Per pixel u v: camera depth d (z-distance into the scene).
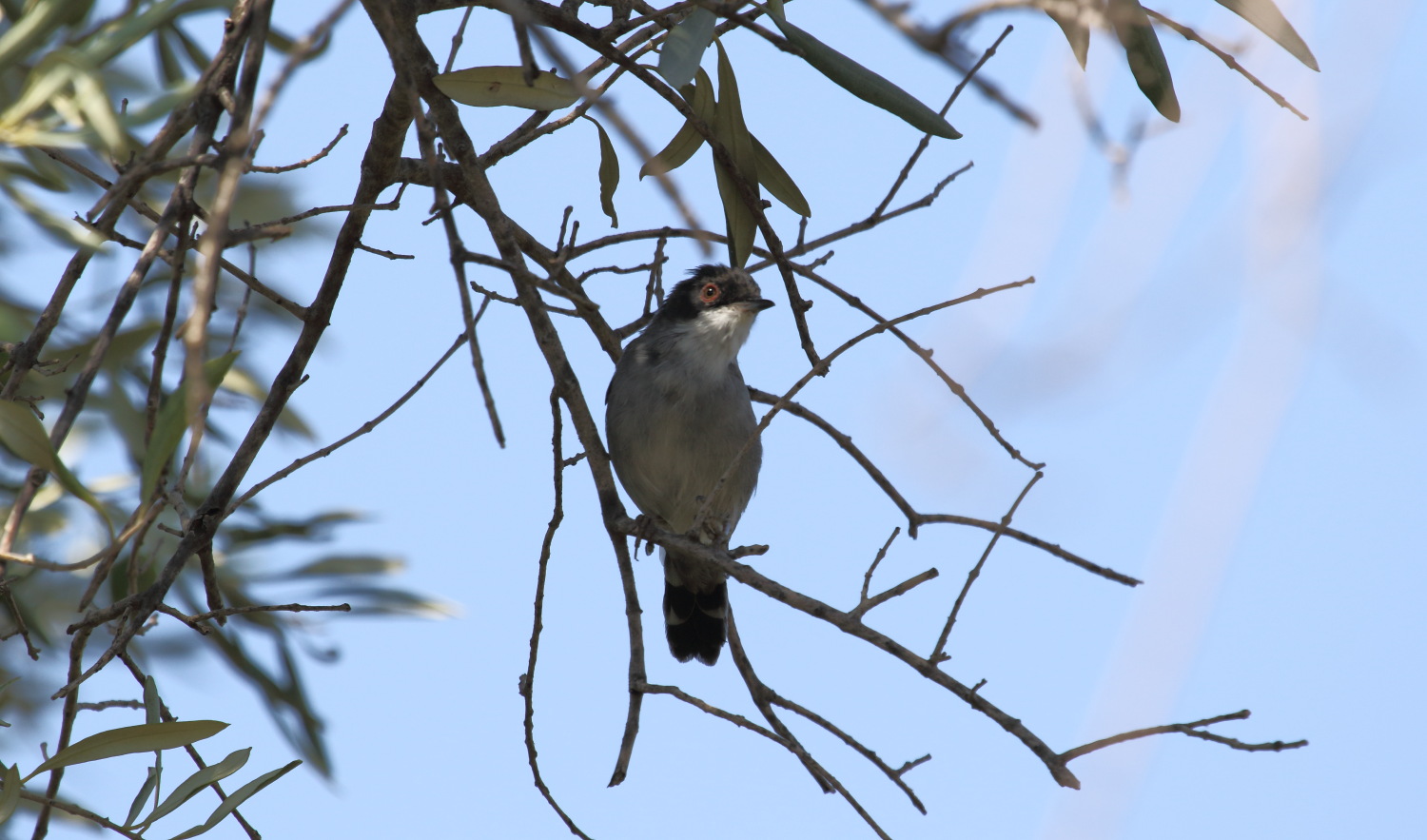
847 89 7.03
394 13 6.64
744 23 6.52
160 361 5.93
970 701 5.80
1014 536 6.09
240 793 6.25
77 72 5.10
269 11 5.66
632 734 7.03
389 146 7.60
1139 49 7.03
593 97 4.98
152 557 7.59
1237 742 5.58
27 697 9.85
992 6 4.64
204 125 6.06
